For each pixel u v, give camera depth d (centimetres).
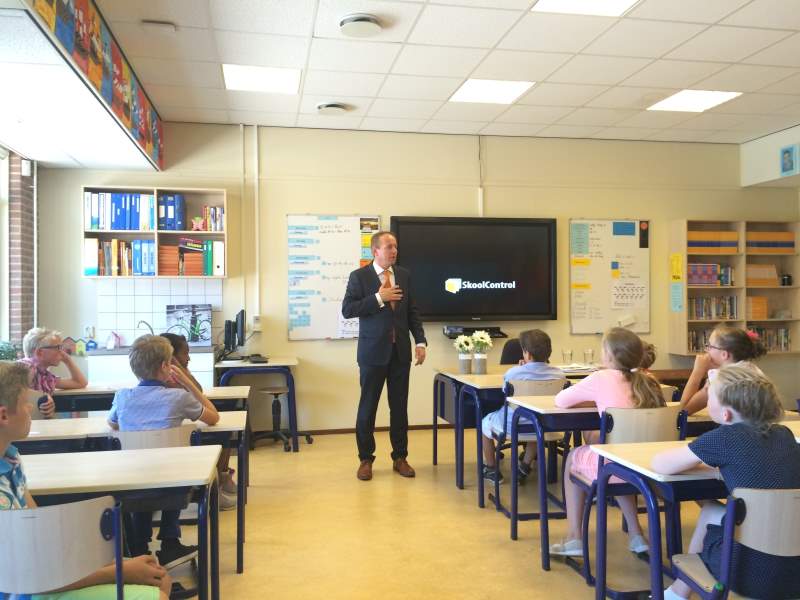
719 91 533
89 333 578
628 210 691
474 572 295
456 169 655
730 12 383
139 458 225
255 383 614
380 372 460
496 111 579
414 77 488
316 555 316
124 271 560
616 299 687
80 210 580
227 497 393
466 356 454
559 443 477
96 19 359
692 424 308
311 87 508
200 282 605
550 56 449
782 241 704
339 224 629
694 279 680
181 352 372
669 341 698
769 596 170
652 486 221
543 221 663
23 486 171
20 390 166
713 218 706
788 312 716
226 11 374
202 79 486
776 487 179
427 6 371
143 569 180
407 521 367
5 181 521
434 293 642
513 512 337
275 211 619
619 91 527
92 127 437
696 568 193
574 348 678
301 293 622
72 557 151
